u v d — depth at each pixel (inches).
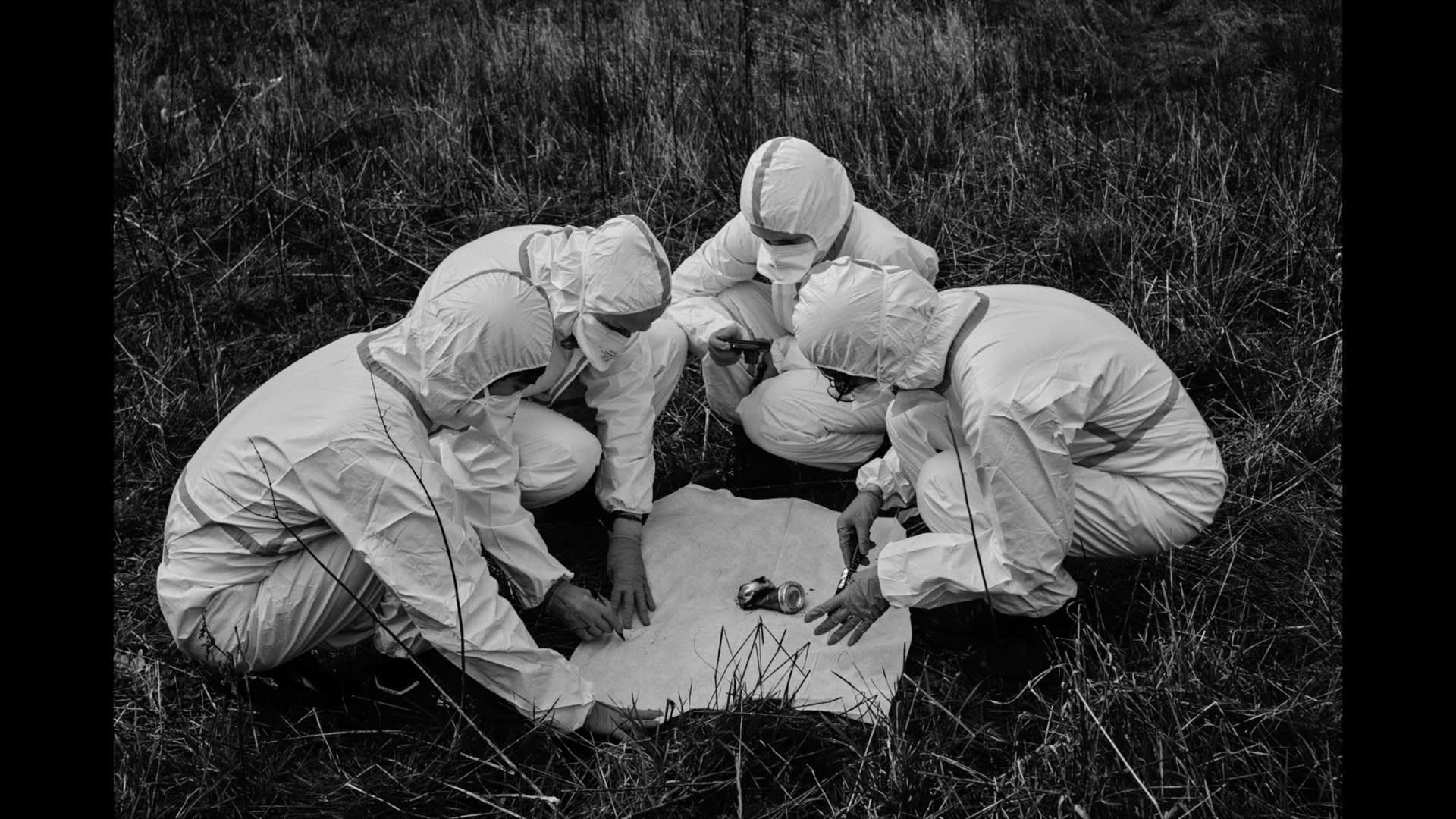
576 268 150.2
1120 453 142.0
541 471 155.0
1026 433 129.7
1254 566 154.7
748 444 186.2
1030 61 266.4
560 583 144.6
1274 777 123.9
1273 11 275.1
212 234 230.7
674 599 154.6
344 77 281.3
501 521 139.9
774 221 161.8
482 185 241.6
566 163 248.4
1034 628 148.6
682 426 187.3
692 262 184.5
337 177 243.1
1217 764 124.2
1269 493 166.2
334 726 139.9
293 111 260.7
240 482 131.6
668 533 163.3
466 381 128.5
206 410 188.2
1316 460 169.3
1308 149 226.5
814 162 163.3
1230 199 219.9
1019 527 133.0
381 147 253.8
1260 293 203.8
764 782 130.8
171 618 136.3
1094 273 214.7
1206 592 151.0
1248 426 178.1
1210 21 274.1
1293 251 204.7
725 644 147.3
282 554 135.2
